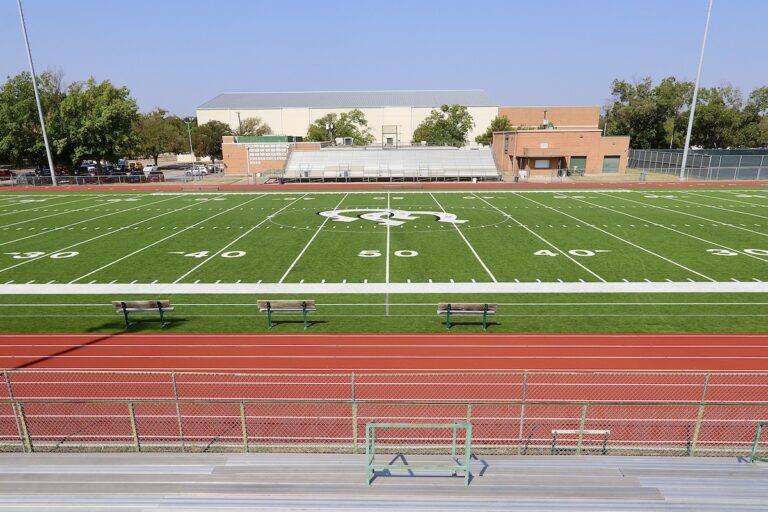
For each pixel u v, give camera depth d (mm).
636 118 80062
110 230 28578
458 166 59000
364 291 18250
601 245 24422
